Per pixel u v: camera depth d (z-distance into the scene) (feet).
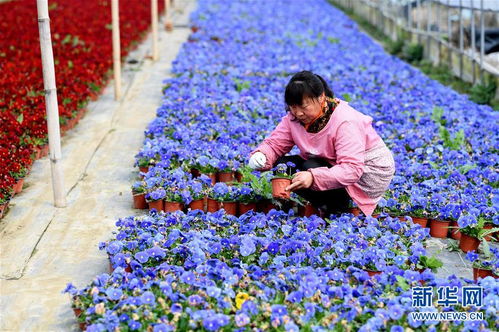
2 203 18.99
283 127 17.99
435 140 25.52
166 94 31.55
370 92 34.22
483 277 15.72
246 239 15.16
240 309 12.69
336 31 56.39
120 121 29.60
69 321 14.01
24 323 13.94
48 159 24.08
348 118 16.70
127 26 50.29
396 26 55.52
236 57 41.27
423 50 48.19
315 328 12.01
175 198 19.13
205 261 14.67
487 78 35.83
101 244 15.67
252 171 20.16
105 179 22.58
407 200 19.49
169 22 56.39
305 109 16.31
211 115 26.86
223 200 19.21
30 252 17.06
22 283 15.58
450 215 18.51
